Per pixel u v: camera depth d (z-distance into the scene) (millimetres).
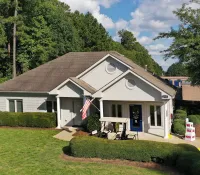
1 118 29172
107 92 25188
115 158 17719
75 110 28906
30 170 16125
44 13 48656
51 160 17938
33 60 46719
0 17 40844
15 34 41812
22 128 28359
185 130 24750
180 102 36219
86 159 17969
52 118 28125
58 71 32094
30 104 30688
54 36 50125
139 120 26234
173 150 16516
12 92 30891
